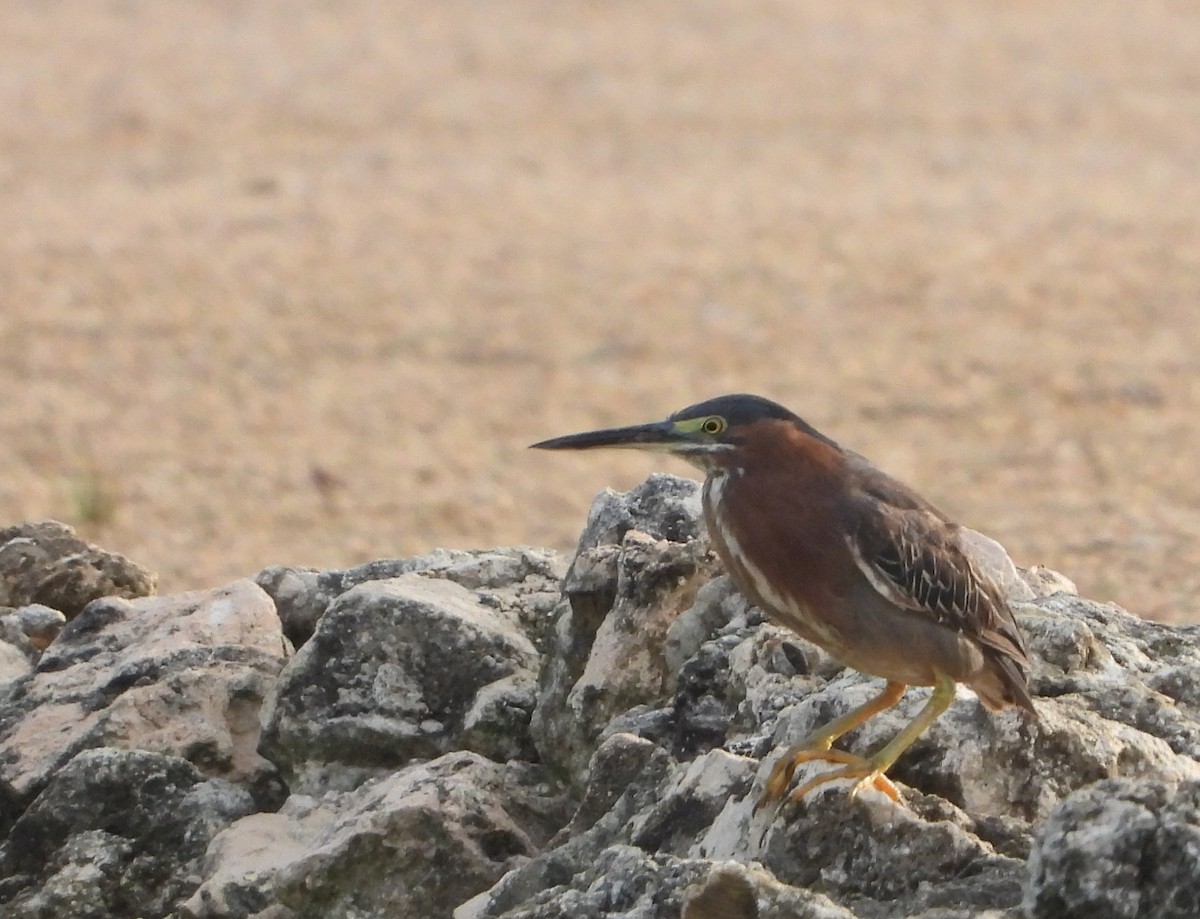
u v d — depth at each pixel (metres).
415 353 22.31
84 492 15.83
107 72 39.12
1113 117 35.56
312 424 19.41
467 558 9.05
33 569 9.63
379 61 40.72
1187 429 18.81
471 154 33.53
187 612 8.84
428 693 8.05
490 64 40.47
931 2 46.38
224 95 37.53
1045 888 5.82
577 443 7.07
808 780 6.50
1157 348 22.11
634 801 7.00
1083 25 43.53
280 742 8.02
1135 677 7.29
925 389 20.48
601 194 30.92
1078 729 6.78
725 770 6.83
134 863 7.63
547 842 7.41
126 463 17.91
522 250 27.45
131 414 19.73
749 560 6.88
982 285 25.19
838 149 33.72
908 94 37.59
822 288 25.19
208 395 20.50
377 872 7.13
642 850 6.64
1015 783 6.71
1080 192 30.45
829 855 6.38
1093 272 25.77
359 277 25.88
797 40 42.56
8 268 25.89
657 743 7.46
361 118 36.03
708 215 29.42
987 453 17.97
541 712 7.87
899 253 26.98
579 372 21.50
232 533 15.51
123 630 8.87
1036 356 21.80
